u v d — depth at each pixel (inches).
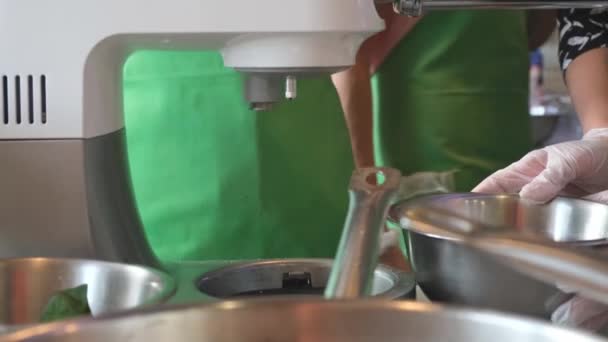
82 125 27.8
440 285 25.0
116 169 30.2
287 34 27.0
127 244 29.3
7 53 27.5
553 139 87.6
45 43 27.5
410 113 56.7
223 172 44.2
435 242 24.4
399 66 56.5
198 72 43.9
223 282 28.6
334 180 45.6
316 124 45.2
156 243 44.8
